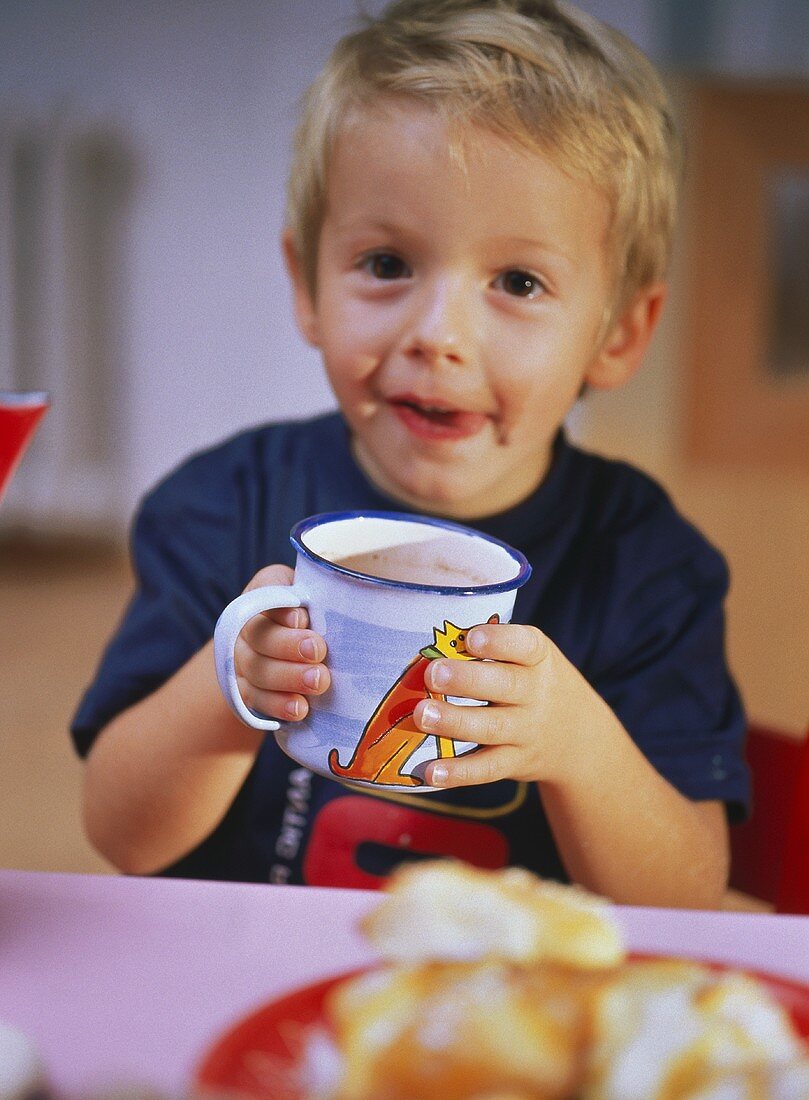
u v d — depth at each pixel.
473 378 0.83
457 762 0.61
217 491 1.02
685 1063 0.36
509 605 0.61
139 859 0.88
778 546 3.44
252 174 3.57
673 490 3.94
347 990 0.42
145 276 3.62
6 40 3.52
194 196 3.58
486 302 0.83
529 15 0.91
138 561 1.00
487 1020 0.37
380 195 0.81
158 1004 0.46
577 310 0.85
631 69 0.90
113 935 0.51
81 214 3.49
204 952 0.50
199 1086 0.41
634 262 0.91
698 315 4.24
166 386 3.69
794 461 4.34
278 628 0.60
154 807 0.84
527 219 0.81
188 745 0.81
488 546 0.67
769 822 0.90
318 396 3.71
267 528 1.00
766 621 2.90
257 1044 0.43
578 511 0.98
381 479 0.99
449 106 0.80
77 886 0.55
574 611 0.95
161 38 3.50
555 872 0.92
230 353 3.68
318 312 0.91
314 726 0.60
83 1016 0.45
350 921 0.53
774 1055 0.39
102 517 3.73
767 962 0.51
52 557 3.65
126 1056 0.43
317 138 0.86
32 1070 0.40
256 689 0.61
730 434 4.32
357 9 1.03
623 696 0.93
